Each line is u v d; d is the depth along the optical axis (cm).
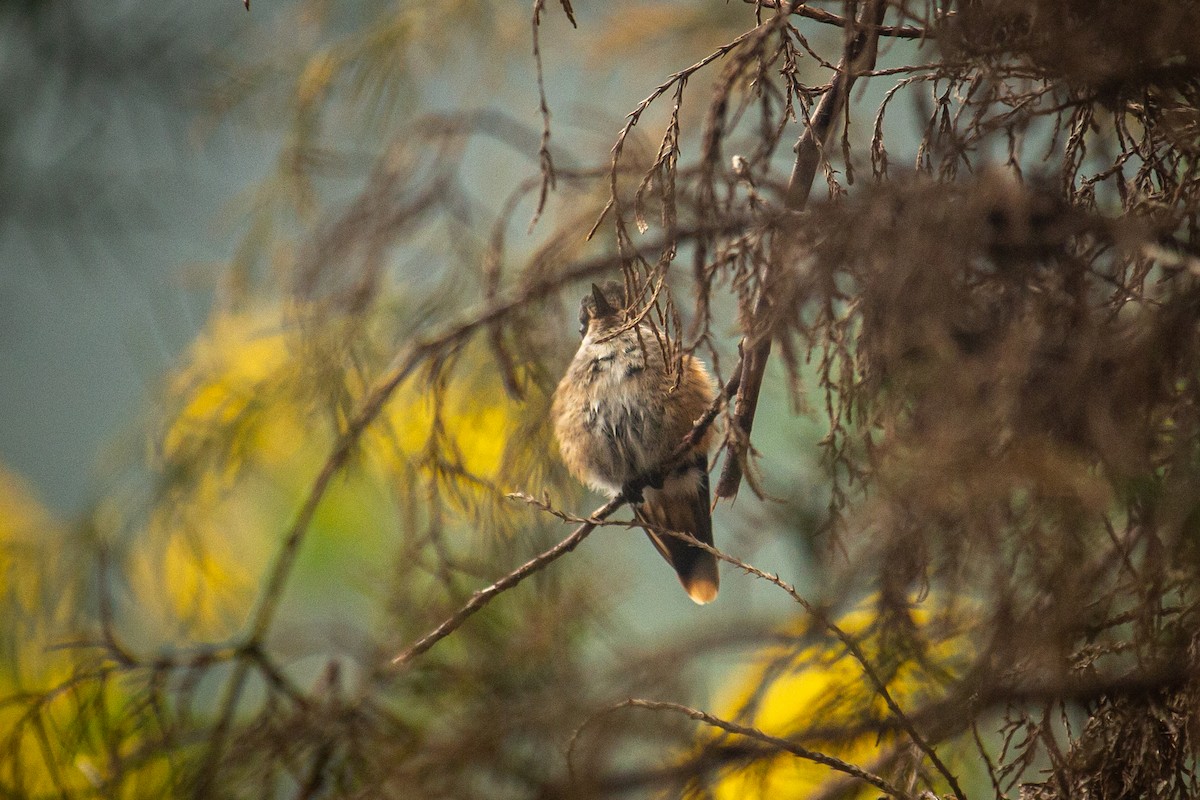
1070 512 386
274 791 491
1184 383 398
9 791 536
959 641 489
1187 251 430
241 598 802
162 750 515
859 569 419
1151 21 412
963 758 491
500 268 708
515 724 437
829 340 425
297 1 933
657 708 434
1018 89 534
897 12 451
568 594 511
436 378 639
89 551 718
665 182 498
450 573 585
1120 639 455
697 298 461
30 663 691
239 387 763
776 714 587
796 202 465
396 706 504
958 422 383
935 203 401
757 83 460
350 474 651
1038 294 406
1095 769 441
